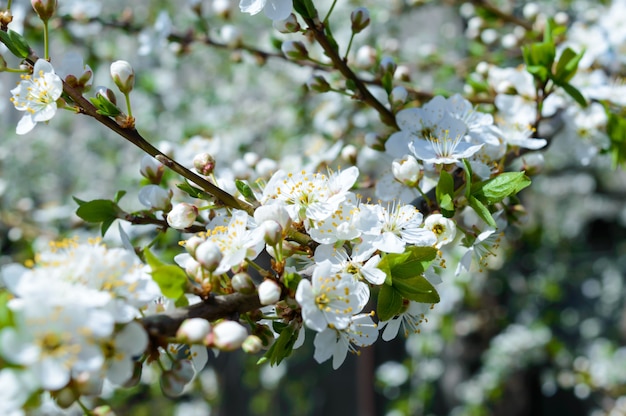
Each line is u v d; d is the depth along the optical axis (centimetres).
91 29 78
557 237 144
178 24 85
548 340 124
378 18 97
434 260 45
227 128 99
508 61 82
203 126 92
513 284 131
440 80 85
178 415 139
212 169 47
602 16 73
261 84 115
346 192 45
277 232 42
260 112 106
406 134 49
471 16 90
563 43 66
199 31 67
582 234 160
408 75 58
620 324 149
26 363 38
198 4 66
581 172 134
